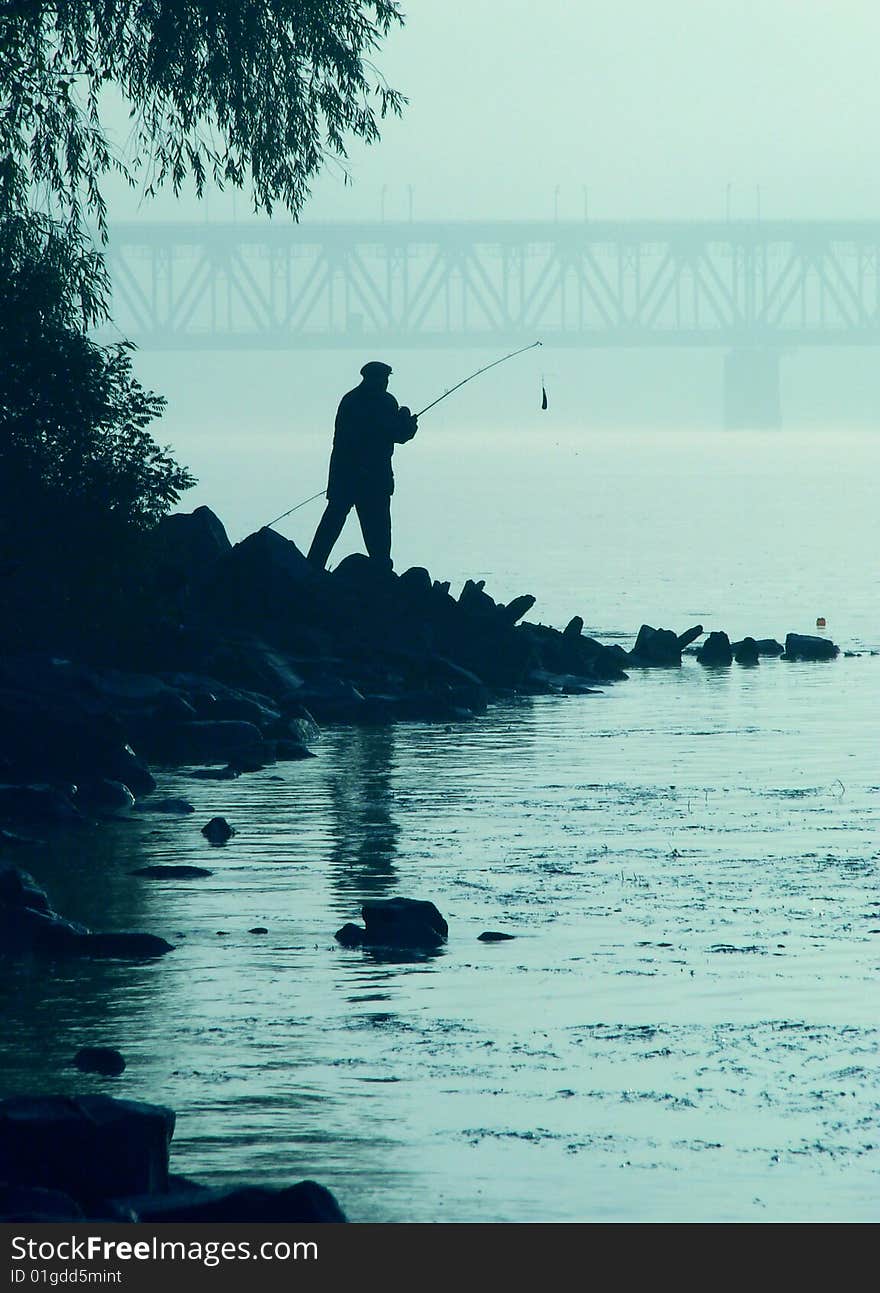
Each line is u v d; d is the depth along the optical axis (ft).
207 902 114.52
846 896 115.24
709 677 248.11
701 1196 68.85
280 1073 82.23
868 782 159.63
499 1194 68.95
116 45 211.82
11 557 184.75
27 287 190.08
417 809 147.23
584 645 255.91
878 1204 68.23
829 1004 92.17
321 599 230.68
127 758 156.04
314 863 126.00
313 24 215.72
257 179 217.15
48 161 208.74
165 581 215.31
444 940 105.19
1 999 93.81
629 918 110.01
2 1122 66.85
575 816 143.84
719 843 132.57
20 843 132.57
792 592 390.63
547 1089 80.07
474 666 237.66
